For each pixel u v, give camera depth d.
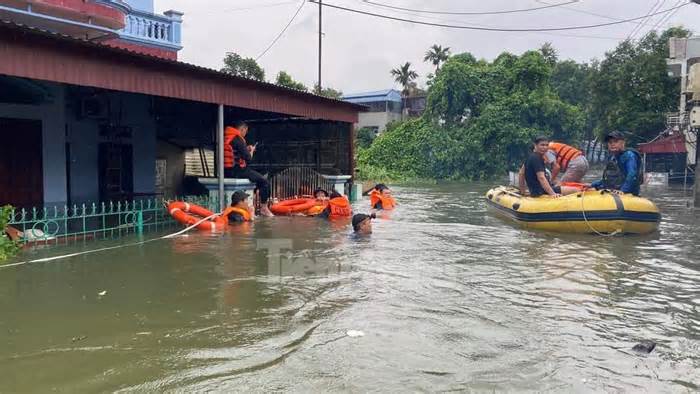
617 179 9.60
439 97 37.31
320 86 32.03
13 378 2.89
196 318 3.94
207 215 9.10
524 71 35.75
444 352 3.30
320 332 3.65
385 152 39.19
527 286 5.00
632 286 5.05
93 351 3.29
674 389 2.83
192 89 8.72
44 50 6.37
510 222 10.34
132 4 12.97
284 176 12.94
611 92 30.59
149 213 10.14
